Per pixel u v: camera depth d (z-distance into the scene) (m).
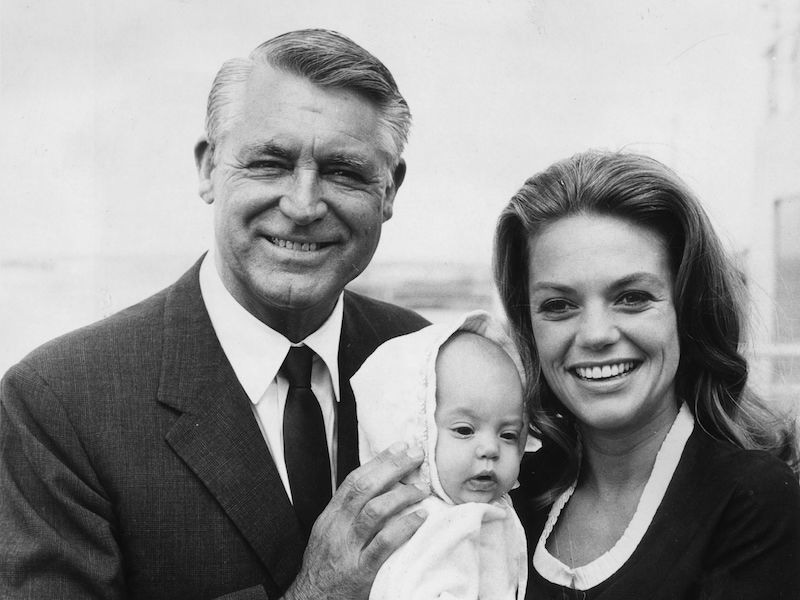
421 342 1.71
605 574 1.49
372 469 1.62
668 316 1.52
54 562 1.57
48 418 1.63
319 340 1.83
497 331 1.73
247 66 1.74
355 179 1.75
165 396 1.67
